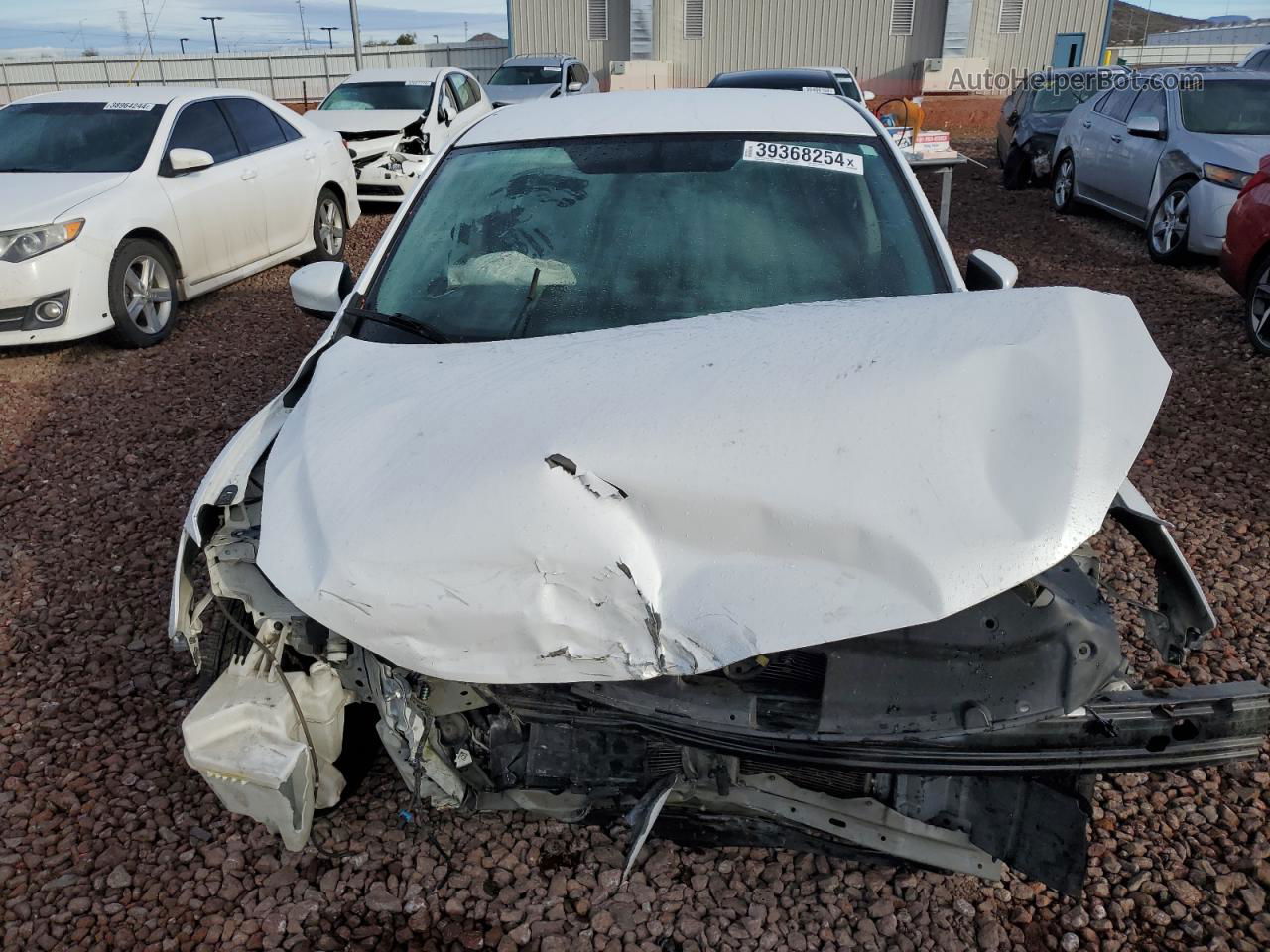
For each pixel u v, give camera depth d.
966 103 23.81
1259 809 2.77
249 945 2.40
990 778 2.07
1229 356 6.39
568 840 2.67
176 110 7.55
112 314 6.64
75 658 3.54
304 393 2.65
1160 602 2.36
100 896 2.55
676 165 3.17
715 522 1.90
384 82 12.40
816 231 2.96
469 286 2.91
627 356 2.21
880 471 1.88
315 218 8.88
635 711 2.05
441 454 2.05
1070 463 1.88
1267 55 15.38
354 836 2.69
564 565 1.91
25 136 7.37
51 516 4.61
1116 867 2.57
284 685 2.28
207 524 2.30
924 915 2.44
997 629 1.97
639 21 26.97
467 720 2.28
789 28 26.77
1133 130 9.20
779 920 2.43
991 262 3.03
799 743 2.00
